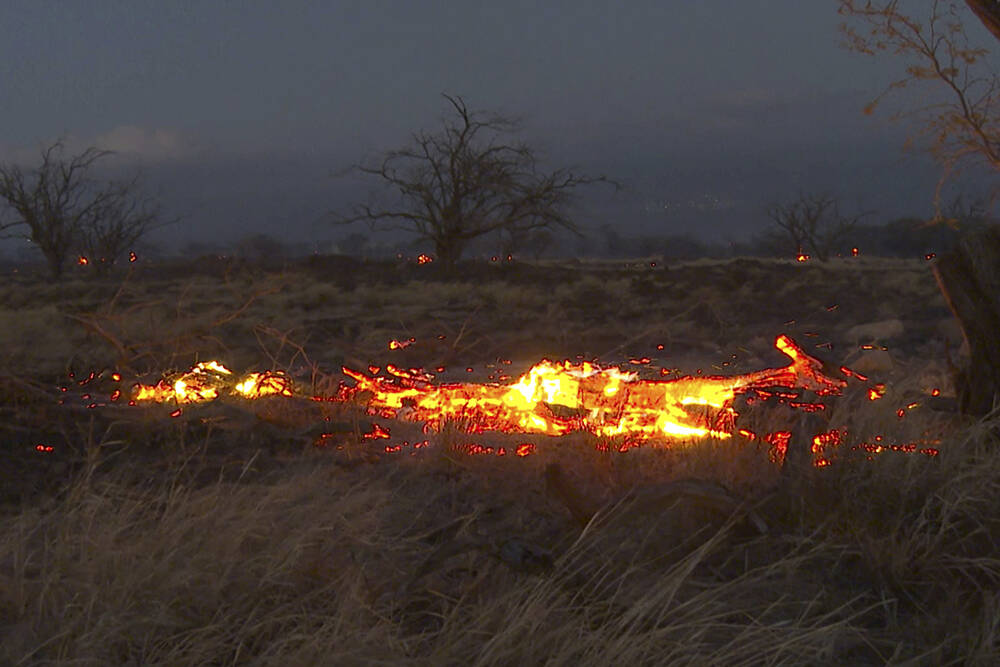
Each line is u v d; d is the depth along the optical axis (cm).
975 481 435
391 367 863
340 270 3928
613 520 404
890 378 914
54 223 4341
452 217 4103
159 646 310
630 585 357
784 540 405
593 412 694
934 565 382
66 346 1155
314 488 489
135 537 382
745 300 2319
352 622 315
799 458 468
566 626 308
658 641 307
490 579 364
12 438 591
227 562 352
